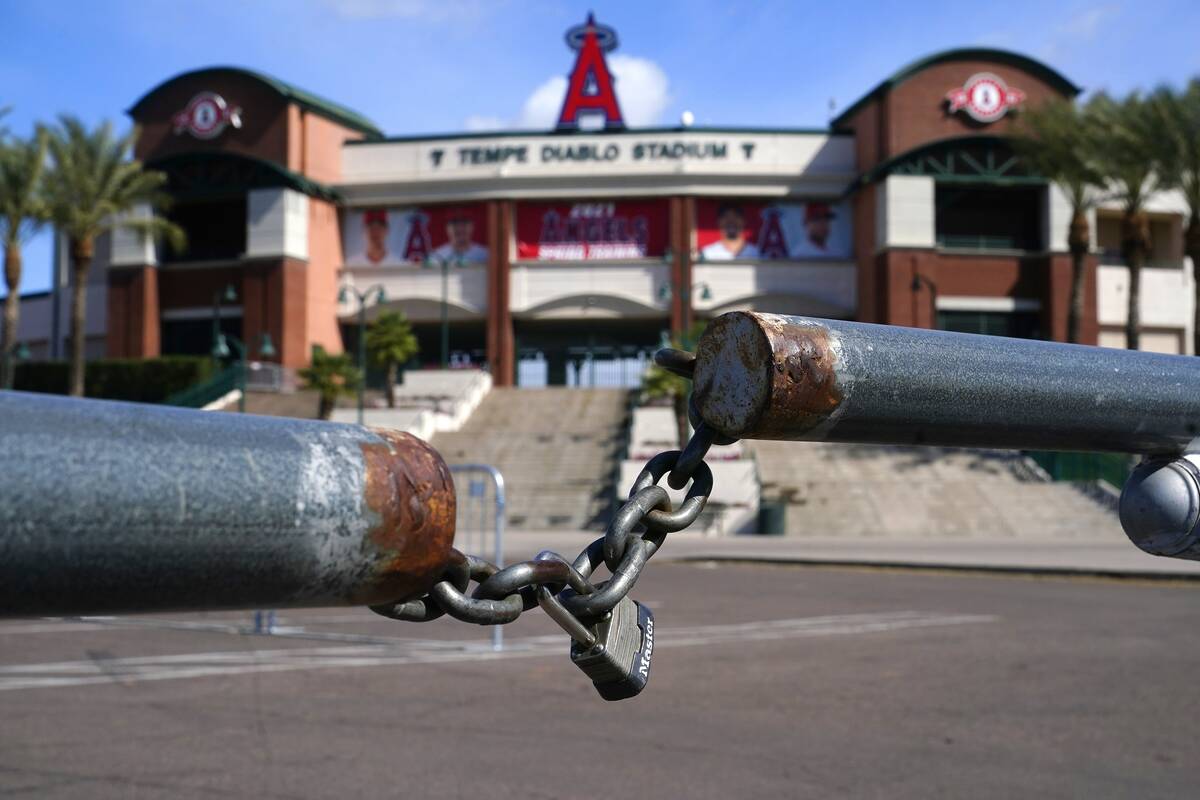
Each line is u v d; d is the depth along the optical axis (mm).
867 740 6043
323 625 11141
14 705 6918
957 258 50219
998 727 6367
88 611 547
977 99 50281
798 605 13023
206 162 52125
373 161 54344
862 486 34375
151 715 6621
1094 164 36938
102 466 532
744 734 6176
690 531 32062
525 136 53500
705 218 53625
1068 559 20047
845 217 53781
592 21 56375
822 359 856
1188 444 1135
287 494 627
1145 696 7285
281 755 5688
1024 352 990
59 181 38719
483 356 63125
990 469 35906
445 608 819
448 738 6062
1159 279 53375
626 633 1035
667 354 917
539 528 33562
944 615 11938
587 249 53812
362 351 45250
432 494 713
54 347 58031
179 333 53562
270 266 50812
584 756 5695
